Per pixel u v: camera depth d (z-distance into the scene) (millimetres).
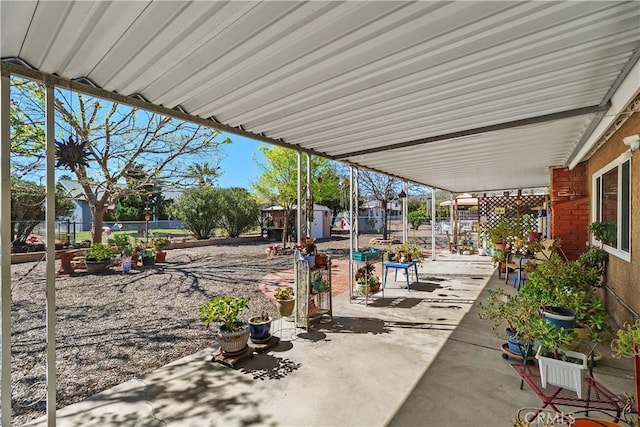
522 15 1528
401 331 3822
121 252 8828
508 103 2703
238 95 2490
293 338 3656
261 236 17578
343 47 1812
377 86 2336
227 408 2354
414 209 23578
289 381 2719
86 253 8516
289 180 13211
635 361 1685
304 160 13180
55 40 1726
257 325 3355
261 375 2822
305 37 1707
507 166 5887
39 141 6746
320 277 4258
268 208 17391
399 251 6191
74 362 3221
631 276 3264
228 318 3152
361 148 4297
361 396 2479
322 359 3115
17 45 1768
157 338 3871
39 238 9039
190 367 3008
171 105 2686
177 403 2428
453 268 8086
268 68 2051
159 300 5535
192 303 5359
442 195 23031
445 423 2141
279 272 8078
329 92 2443
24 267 8164
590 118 3020
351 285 5176
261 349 3289
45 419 2268
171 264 9359
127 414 2303
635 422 1773
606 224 4199
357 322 4152
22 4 1408
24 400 2562
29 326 4316
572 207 5746
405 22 1577
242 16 1525
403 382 2672
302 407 2354
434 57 1929
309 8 1459
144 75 2146
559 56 1928
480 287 6047
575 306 2908
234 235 16828
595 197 4938
